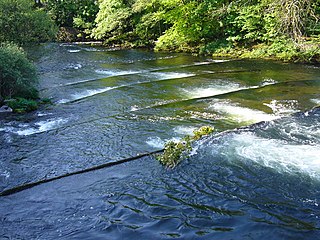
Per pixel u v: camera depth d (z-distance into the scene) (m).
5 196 6.57
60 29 35.06
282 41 20.25
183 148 7.99
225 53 22.41
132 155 8.00
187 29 24.89
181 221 5.69
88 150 8.36
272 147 8.12
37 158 8.05
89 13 36.41
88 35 34.84
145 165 7.57
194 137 8.71
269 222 5.57
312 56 18.59
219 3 24.11
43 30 21.47
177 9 24.80
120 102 12.12
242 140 8.49
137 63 20.11
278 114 10.28
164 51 25.64
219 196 6.35
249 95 12.30
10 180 7.09
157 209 6.04
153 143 8.59
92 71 17.66
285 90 12.86
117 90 13.62
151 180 6.98
